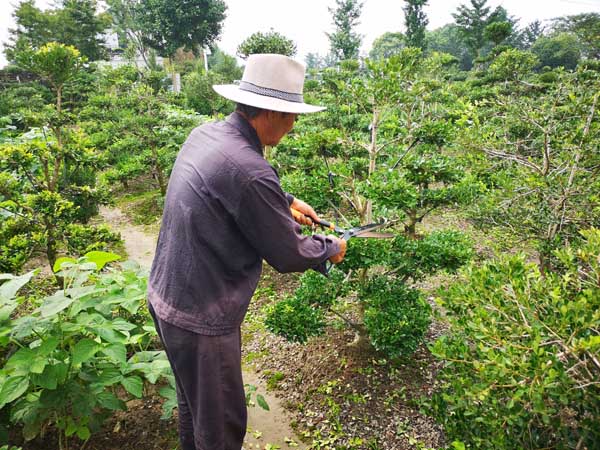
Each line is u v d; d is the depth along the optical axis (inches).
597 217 133.7
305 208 93.4
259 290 224.8
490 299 72.6
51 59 229.3
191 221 66.9
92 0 1174.3
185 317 68.7
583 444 72.2
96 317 99.6
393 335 125.3
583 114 149.0
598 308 64.7
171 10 1063.6
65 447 113.7
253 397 145.3
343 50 917.8
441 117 210.2
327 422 131.7
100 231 193.6
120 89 575.5
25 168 183.9
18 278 99.8
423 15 959.6
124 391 136.3
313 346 169.0
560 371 62.0
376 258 125.6
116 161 456.4
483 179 172.9
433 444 121.3
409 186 124.4
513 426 74.9
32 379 91.0
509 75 342.6
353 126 339.9
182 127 436.5
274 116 72.6
